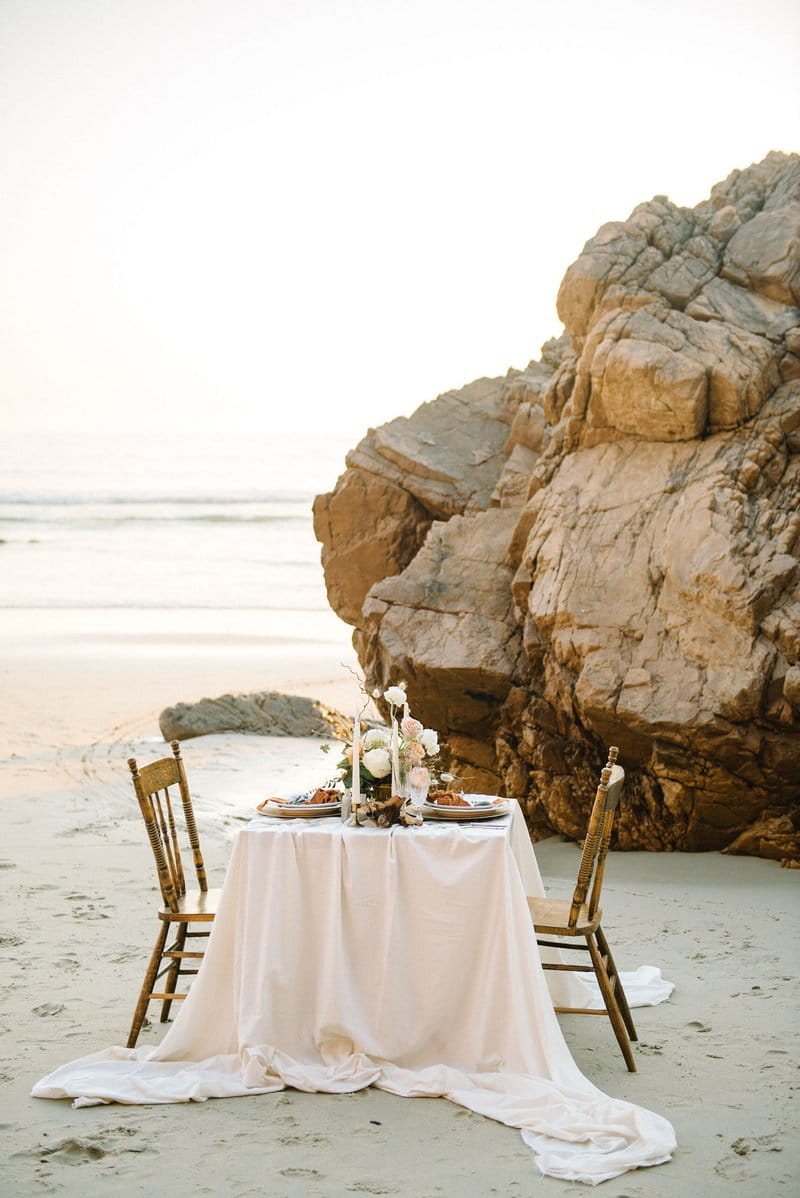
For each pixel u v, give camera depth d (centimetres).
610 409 879
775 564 762
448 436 1143
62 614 2555
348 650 2073
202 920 443
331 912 423
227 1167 346
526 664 862
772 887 688
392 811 435
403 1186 334
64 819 895
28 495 5188
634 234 950
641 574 804
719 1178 339
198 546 3831
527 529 916
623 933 609
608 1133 361
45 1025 467
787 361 858
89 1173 341
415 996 421
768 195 984
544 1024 404
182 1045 424
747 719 730
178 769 498
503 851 419
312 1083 403
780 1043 448
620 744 776
